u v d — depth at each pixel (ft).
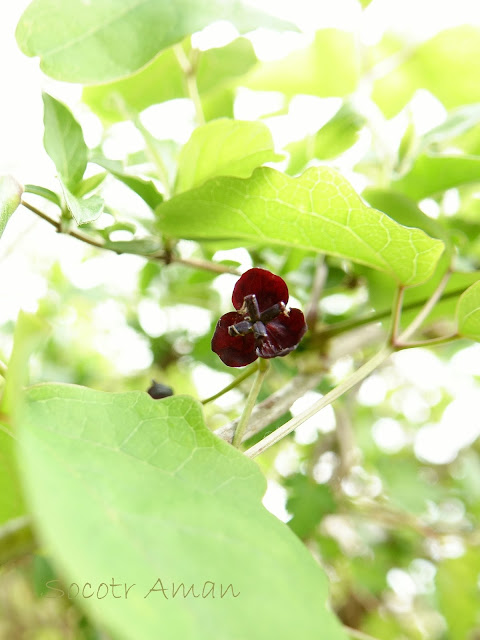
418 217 0.67
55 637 0.96
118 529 0.31
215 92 0.88
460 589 1.10
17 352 0.29
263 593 0.32
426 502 1.15
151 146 0.65
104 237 0.64
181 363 1.09
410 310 0.75
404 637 1.27
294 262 0.75
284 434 0.46
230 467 0.39
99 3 0.54
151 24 0.55
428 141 0.73
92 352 1.22
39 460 0.31
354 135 0.78
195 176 0.62
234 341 0.52
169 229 0.59
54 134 0.55
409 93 0.99
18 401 0.28
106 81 0.53
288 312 0.52
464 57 0.94
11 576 0.98
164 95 0.85
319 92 0.99
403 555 1.23
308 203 0.51
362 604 1.24
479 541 1.16
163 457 0.38
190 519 0.34
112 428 0.39
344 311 0.92
